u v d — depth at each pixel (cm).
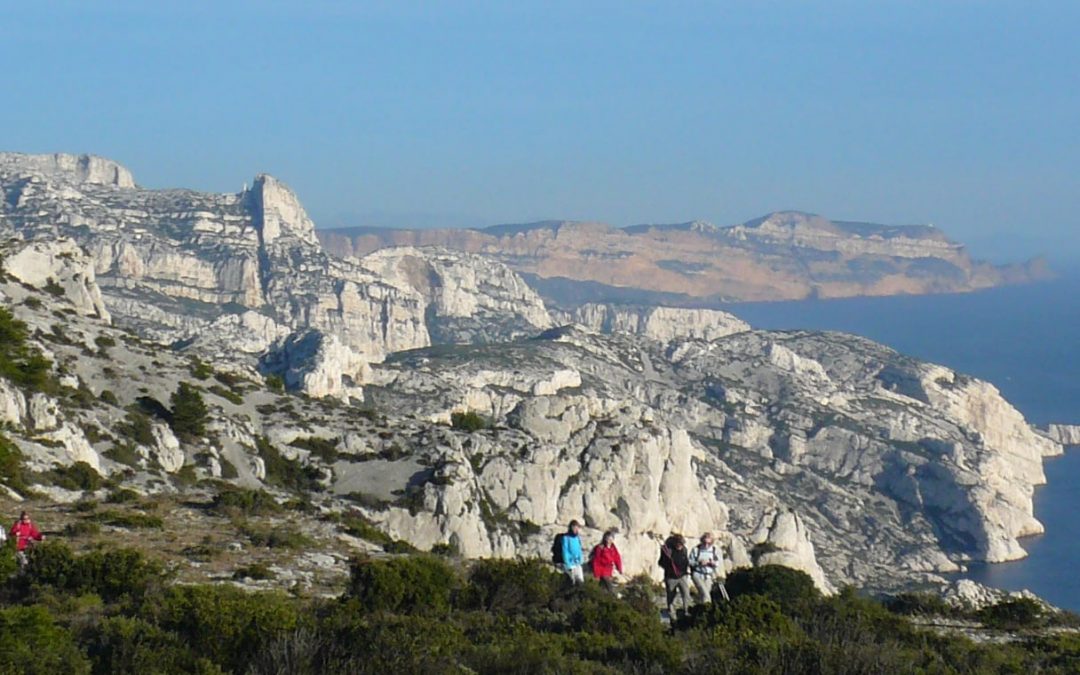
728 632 3534
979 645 3894
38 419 7444
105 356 9506
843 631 3600
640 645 3212
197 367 10044
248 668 2889
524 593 4031
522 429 10444
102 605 3691
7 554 3862
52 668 2812
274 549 5150
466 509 8675
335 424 9675
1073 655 3859
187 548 4972
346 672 2845
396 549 6012
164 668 2895
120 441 7962
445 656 2938
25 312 9631
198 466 8338
